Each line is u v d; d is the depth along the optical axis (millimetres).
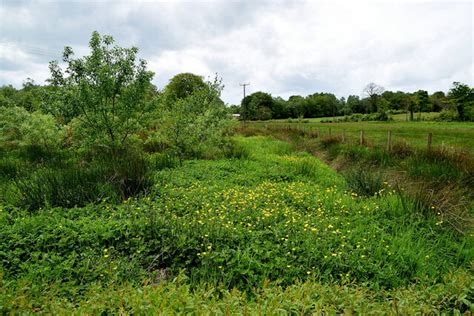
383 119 57406
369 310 2658
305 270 3910
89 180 6723
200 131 11977
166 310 2475
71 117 9438
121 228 4633
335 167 11273
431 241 4930
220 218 5191
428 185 6785
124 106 9859
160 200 6293
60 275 3641
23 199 5918
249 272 3721
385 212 5988
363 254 4344
